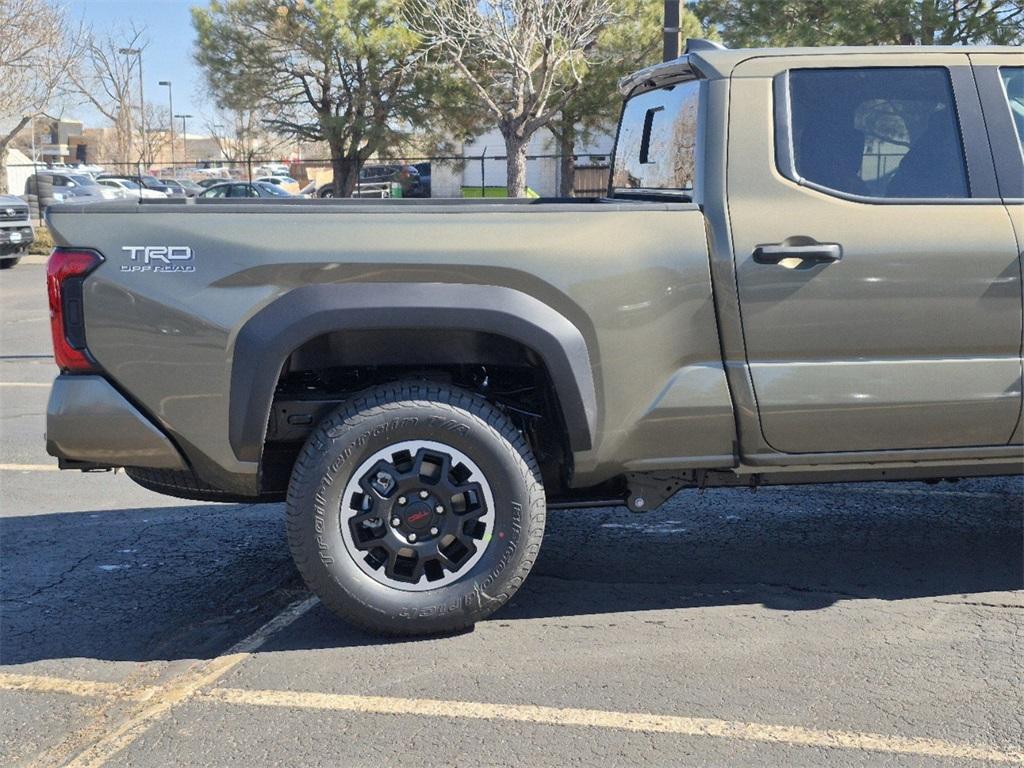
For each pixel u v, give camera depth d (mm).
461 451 3844
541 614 4262
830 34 21094
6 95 35156
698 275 3883
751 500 5867
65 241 3715
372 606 3844
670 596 4445
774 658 3807
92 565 4965
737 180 3949
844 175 4008
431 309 3727
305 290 3721
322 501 3771
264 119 31109
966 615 4180
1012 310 4004
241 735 3322
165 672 3799
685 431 3945
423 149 30859
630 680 3645
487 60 24172
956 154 4074
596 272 3814
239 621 4262
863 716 3367
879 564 4793
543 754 3168
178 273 3707
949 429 4031
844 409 3953
